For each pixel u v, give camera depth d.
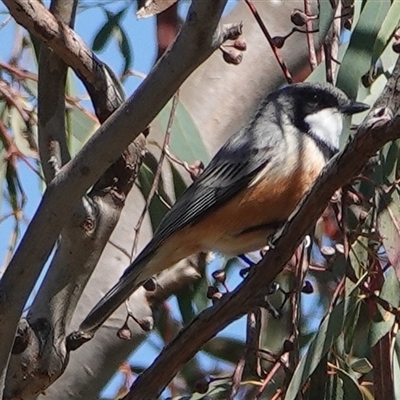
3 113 9.89
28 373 7.30
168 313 10.34
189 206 9.30
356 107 9.44
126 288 8.60
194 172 9.29
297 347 7.71
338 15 8.70
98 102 7.55
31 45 9.75
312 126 9.75
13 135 9.76
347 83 8.34
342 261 8.48
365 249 7.81
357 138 6.44
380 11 8.41
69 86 9.54
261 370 8.14
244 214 9.44
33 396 7.41
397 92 6.62
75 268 7.36
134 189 9.78
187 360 7.47
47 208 6.54
